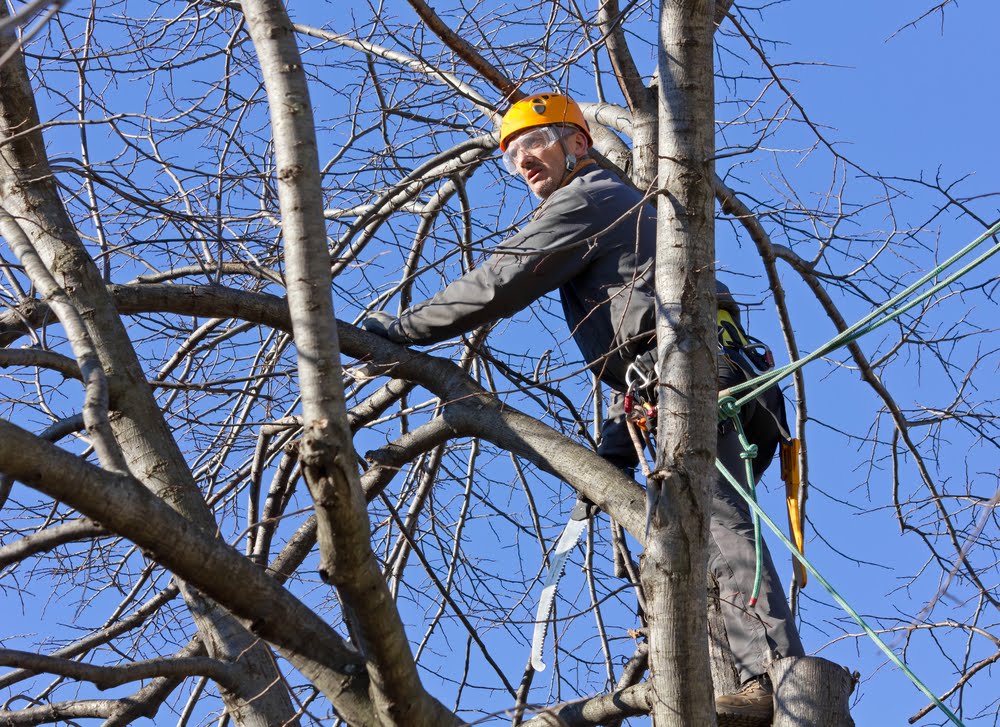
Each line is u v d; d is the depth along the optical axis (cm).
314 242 525
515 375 827
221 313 767
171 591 799
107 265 732
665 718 545
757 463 722
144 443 662
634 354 691
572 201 706
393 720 536
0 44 711
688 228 585
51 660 563
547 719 604
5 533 825
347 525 482
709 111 599
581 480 706
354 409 867
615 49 887
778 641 629
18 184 707
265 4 574
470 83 942
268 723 628
